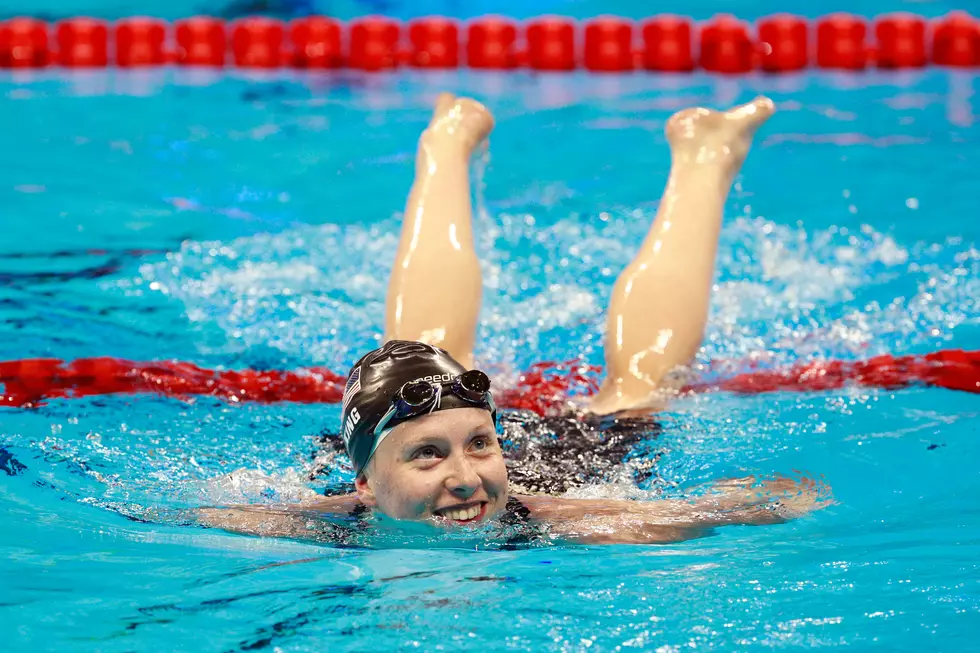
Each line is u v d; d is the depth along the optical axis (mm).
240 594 9031
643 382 13648
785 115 26609
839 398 13969
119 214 20750
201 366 15055
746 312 16703
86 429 13086
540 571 9406
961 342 15523
